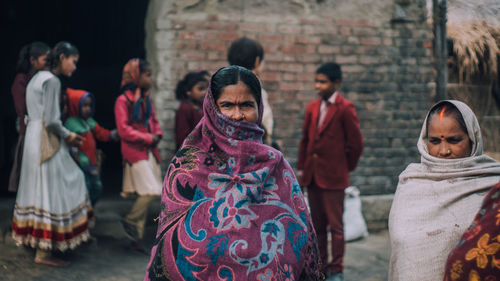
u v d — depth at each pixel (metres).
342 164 4.29
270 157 1.94
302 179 4.39
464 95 3.69
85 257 4.68
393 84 6.01
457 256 1.55
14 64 8.16
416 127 6.08
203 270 1.80
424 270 1.85
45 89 4.29
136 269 4.46
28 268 4.27
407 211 1.97
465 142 1.96
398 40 5.99
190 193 1.89
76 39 8.44
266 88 5.79
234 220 1.84
